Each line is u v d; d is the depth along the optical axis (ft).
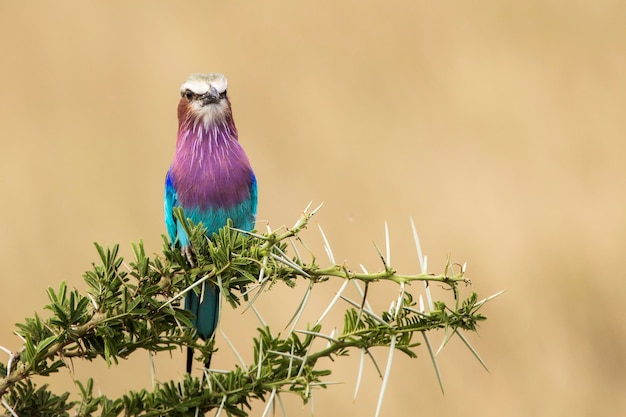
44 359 20.04
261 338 20.17
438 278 19.40
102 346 20.56
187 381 20.12
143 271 21.02
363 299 19.63
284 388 19.48
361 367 19.15
